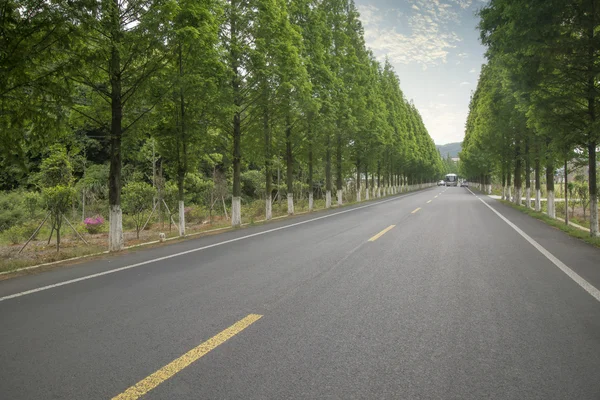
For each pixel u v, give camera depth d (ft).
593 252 27.09
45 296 17.63
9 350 11.63
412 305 15.40
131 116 36.09
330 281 19.17
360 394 8.98
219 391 9.14
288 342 11.89
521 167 86.12
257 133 56.34
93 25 25.54
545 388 9.21
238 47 45.80
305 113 66.54
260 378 9.74
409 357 10.86
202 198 91.81
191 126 40.86
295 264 23.32
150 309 15.24
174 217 71.31
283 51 48.85
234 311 14.83
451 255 25.88
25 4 22.43
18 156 26.84
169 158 43.19
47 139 28.50
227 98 42.14
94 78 31.60
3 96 23.99
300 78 53.21
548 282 18.84
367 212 64.08
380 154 124.47
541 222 48.29
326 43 80.59
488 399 8.77
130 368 10.36
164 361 10.71
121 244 33.30
